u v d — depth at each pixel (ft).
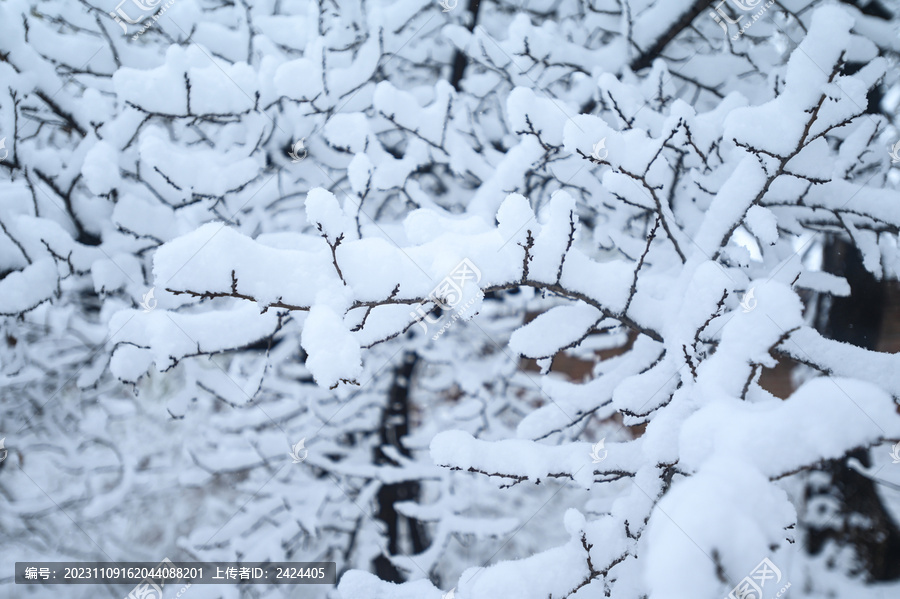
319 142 9.68
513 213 4.45
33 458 17.75
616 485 11.81
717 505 2.53
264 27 10.55
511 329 15.33
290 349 12.64
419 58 11.27
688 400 4.74
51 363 12.42
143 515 18.88
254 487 14.78
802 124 4.62
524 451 5.13
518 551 19.83
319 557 16.21
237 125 8.91
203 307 10.29
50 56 8.62
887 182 8.55
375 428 15.87
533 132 6.12
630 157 5.17
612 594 5.31
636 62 9.86
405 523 18.56
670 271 7.81
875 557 13.41
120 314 5.46
